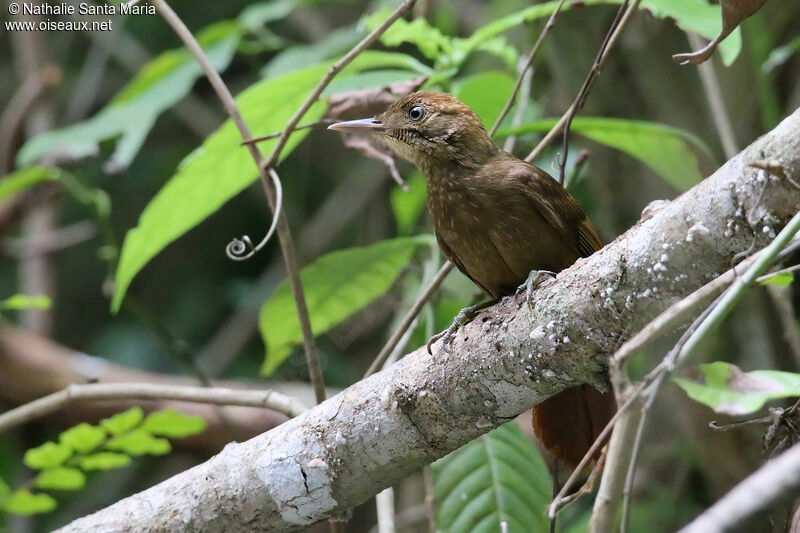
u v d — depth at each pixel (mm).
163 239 8453
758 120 9680
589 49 9898
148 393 7691
